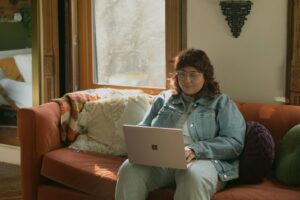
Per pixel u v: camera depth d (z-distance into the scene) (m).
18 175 3.62
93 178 2.42
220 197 2.04
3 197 3.15
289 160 2.14
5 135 4.00
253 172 2.17
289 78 2.64
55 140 2.84
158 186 2.22
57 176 2.61
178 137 1.97
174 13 3.03
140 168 2.16
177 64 2.37
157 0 3.21
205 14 2.89
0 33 3.96
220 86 2.90
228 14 2.77
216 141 2.22
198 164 2.10
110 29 3.49
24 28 3.84
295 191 2.07
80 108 2.97
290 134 2.23
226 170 2.17
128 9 3.38
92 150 2.82
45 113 2.78
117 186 2.18
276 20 2.65
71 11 3.56
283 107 2.48
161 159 2.05
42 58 3.67
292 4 2.58
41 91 3.71
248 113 2.55
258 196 2.01
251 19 2.74
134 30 3.37
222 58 2.87
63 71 3.70
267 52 2.71
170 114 2.41
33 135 2.71
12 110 4.01
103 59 3.57
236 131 2.25
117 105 2.89
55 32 3.62
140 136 2.07
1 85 4.05
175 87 2.44
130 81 3.45
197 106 2.35
